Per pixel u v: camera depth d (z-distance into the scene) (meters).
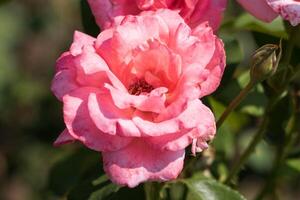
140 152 0.49
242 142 0.83
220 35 0.65
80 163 0.70
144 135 0.48
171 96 0.50
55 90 0.51
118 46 0.51
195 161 0.62
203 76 0.50
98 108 0.49
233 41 0.63
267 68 0.53
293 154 0.67
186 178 0.62
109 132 0.48
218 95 0.63
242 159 0.62
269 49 0.53
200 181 0.59
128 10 0.55
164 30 0.52
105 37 0.51
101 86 0.50
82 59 0.50
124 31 0.51
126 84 0.52
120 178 0.49
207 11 0.54
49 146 1.19
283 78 0.59
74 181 0.70
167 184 0.59
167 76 0.51
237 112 0.67
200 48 0.51
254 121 0.69
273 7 0.52
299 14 0.52
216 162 0.67
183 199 0.61
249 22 0.65
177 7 0.54
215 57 0.51
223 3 0.54
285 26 0.60
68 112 0.49
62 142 0.50
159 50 0.51
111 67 0.51
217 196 0.58
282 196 1.09
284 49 0.64
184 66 0.50
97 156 0.70
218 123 0.55
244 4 0.54
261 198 0.67
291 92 0.64
